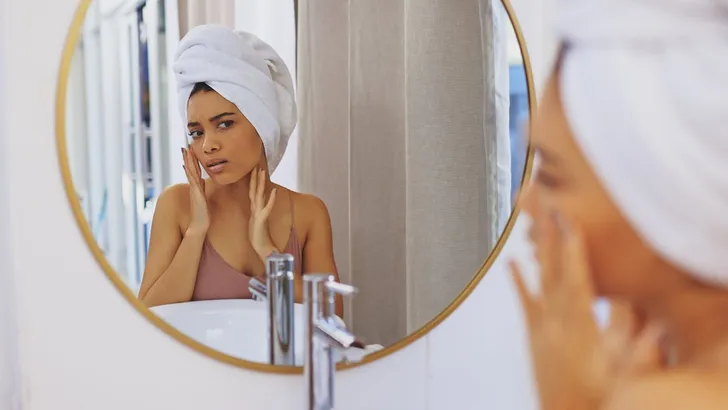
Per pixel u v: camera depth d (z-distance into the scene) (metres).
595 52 0.83
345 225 0.84
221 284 0.79
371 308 0.86
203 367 0.80
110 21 0.73
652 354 0.82
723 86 0.76
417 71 0.86
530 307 0.92
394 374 0.88
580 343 0.88
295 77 0.81
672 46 0.78
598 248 0.85
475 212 0.90
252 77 0.79
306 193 0.82
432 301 0.89
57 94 0.72
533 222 0.91
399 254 0.87
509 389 0.94
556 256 0.90
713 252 0.78
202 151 0.77
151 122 0.75
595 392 0.86
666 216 0.80
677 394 0.80
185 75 0.76
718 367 0.78
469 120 0.89
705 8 0.76
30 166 0.72
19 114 0.71
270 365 0.82
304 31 0.81
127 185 0.75
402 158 0.86
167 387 0.78
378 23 0.84
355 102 0.84
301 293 0.82
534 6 0.90
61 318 0.74
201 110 0.77
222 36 0.77
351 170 0.84
